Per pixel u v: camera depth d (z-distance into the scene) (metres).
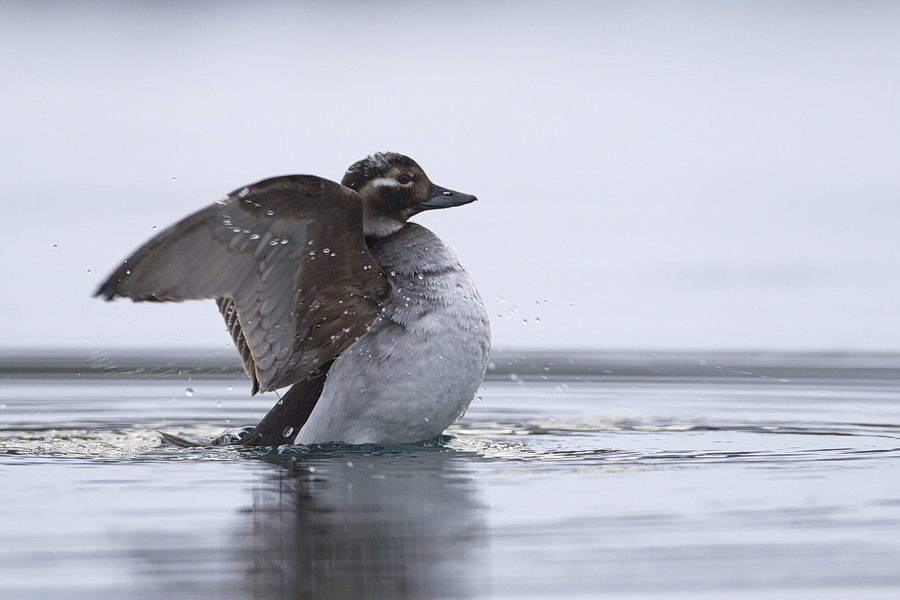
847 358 13.89
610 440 9.50
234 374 13.44
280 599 5.25
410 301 9.08
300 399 9.24
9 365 13.57
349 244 8.50
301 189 7.93
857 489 7.29
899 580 5.51
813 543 6.06
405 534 6.27
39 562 5.76
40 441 9.50
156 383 12.84
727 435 9.70
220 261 8.15
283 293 8.63
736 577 5.55
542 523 6.47
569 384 12.76
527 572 5.62
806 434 9.73
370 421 9.05
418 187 9.79
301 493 7.29
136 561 5.79
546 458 8.58
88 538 6.18
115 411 11.27
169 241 7.75
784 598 5.30
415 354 8.96
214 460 8.52
